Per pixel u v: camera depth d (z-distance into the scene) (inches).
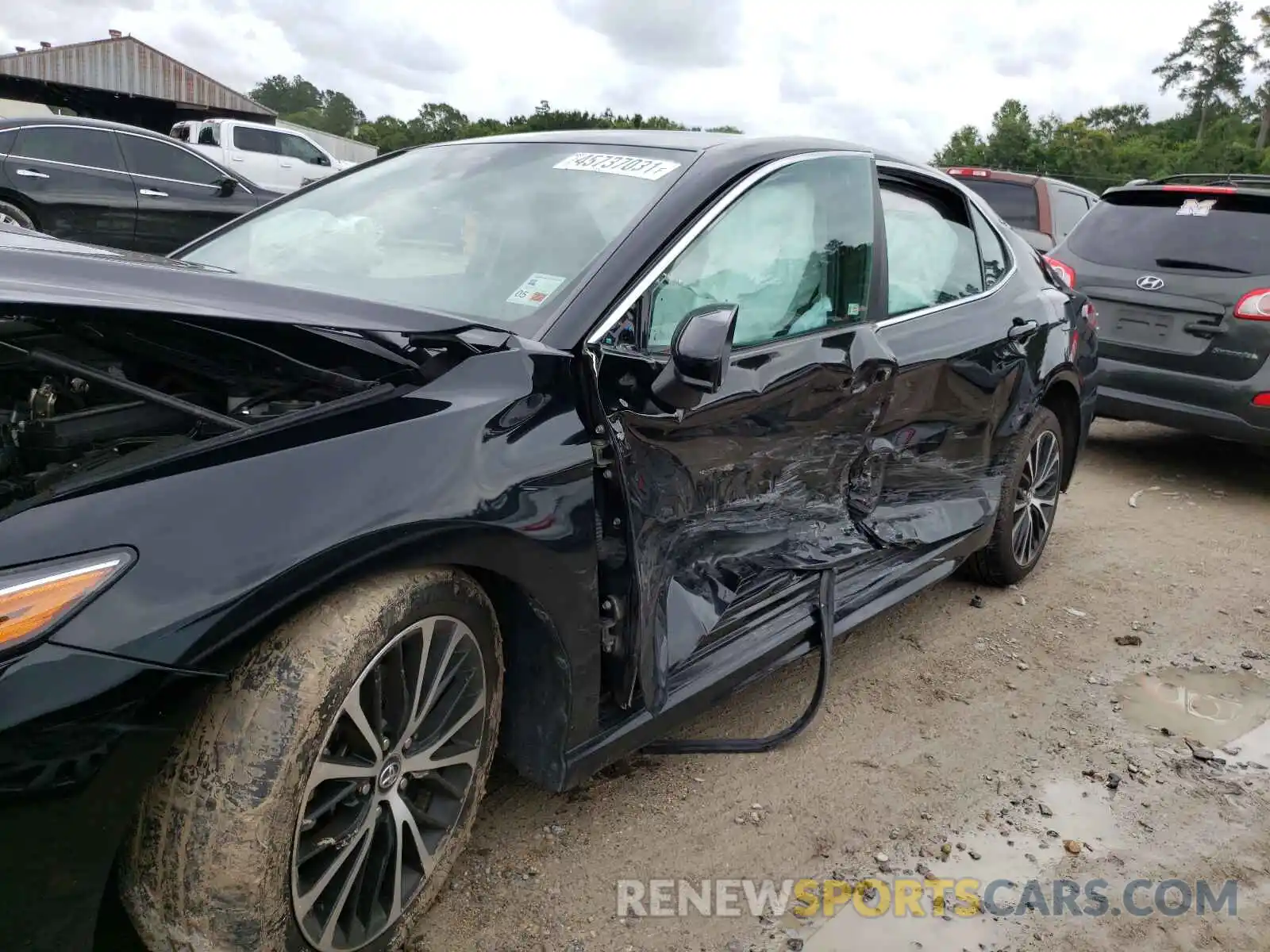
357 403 75.0
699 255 101.7
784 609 115.5
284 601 65.3
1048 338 165.0
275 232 121.4
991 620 161.9
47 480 67.1
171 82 1187.9
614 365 90.8
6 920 58.6
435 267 105.2
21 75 1128.2
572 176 111.9
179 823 65.1
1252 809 114.9
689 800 108.5
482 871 94.6
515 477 80.0
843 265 121.3
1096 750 124.9
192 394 83.4
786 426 108.8
